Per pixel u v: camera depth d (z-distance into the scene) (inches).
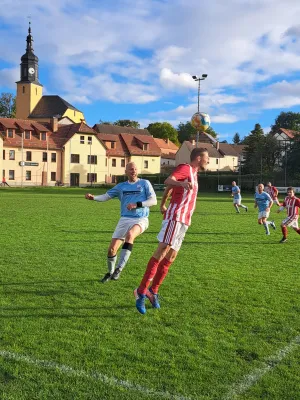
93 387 128.0
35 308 201.6
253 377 136.3
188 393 125.8
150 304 212.5
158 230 521.7
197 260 332.8
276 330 178.2
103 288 240.2
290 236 505.0
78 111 3526.1
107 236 454.3
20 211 765.9
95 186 2397.9
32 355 149.0
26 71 3348.9
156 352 153.7
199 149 208.4
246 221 676.1
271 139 2394.2
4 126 2351.1
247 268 304.0
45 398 121.5
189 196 203.2
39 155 2458.2
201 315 195.9
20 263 304.2
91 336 167.6
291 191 443.5
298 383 133.3
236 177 2162.9
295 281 265.3
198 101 1592.0
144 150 2881.4
